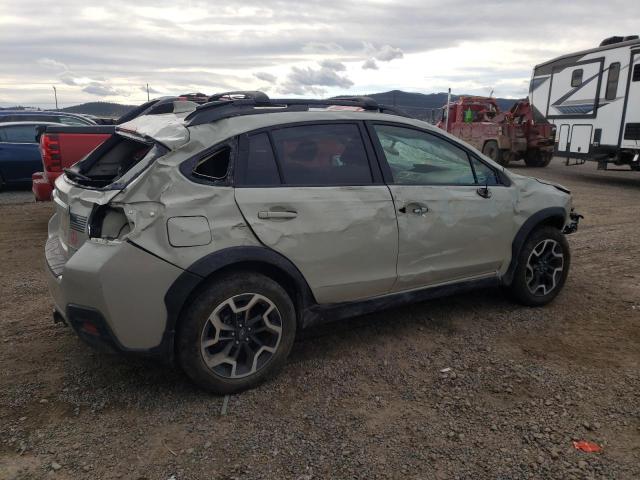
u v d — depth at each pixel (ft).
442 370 11.85
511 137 59.00
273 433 9.59
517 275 14.98
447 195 13.19
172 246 9.71
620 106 42.96
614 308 15.51
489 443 9.30
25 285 17.20
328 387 11.15
